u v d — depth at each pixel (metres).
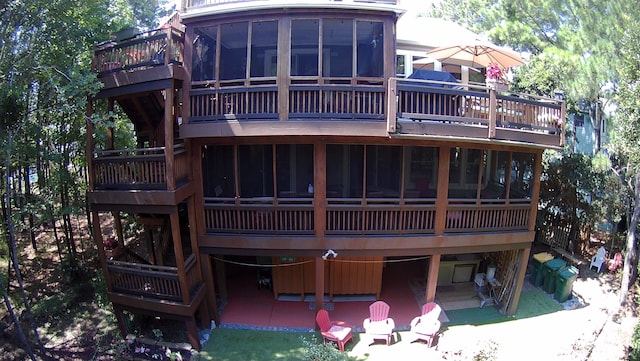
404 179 9.59
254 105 8.38
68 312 10.80
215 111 8.52
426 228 9.41
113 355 9.14
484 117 8.58
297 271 11.17
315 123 8.09
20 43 8.82
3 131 8.01
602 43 10.89
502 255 11.24
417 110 8.17
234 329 9.94
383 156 9.58
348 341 9.45
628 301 11.25
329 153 9.62
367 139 8.66
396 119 7.93
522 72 14.79
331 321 10.18
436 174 9.64
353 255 9.32
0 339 9.67
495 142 8.53
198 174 9.23
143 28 17.53
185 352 9.10
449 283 12.24
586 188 13.18
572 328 10.02
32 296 11.41
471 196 10.33
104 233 16.06
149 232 10.95
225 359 8.77
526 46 14.61
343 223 9.23
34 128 8.68
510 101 8.66
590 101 13.44
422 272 12.91
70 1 8.85
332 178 9.74
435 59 10.95
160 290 8.95
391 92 7.80
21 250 13.88
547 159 14.55
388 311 9.84
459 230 9.52
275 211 9.24
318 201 9.05
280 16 8.07
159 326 10.12
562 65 11.90
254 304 11.15
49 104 8.94
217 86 8.41
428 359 8.78
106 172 8.62
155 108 10.34
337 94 8.14
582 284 12.45
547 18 13.66
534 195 9.87
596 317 10.56
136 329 9.95
